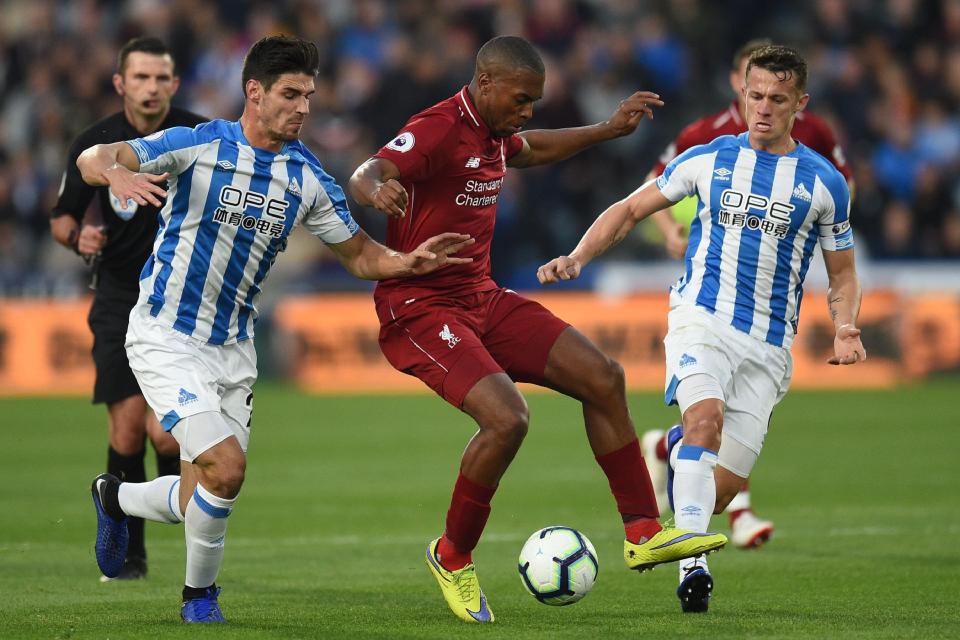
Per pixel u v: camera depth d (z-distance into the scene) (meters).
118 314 24.53
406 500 33.16
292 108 18.75
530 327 20.66
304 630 18.36
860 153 67.25
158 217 24.33
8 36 72.94
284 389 62.44
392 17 72.44
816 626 18.48
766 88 20.45
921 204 65.88
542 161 22.95
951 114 70.69
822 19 73.19
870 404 55.22
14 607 20.41
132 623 18.94
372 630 18.41
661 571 24.20
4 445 43.41
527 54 20.22
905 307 62.75
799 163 20.72
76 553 26.23
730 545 27.06
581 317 61.56
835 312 20.86
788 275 20.91
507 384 19.64
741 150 20.91
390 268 19.50
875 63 70.69
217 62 68.62
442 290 20.67
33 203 65.62
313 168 19.50
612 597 21.48
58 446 43.16
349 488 35.09
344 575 23.78
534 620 19.28
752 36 73.62
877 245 65.44
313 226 19.72
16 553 26.20
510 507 32.16
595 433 20.42
